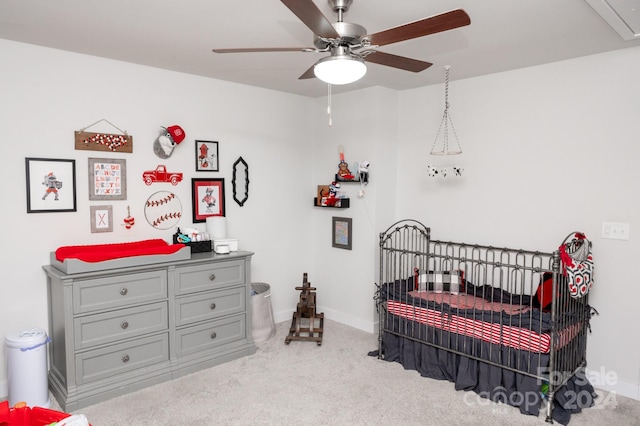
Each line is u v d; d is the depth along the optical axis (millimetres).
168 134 3230
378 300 3576
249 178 3859
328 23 1621
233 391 2748
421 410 2537
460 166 3523
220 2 2035
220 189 3650
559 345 2506
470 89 3434
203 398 2658
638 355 2689
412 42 2562
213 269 3135
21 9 2127
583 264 2566
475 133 3422
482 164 3389
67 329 2479
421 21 1595
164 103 3283
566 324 2598
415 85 3709
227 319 3236
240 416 2457
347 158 4020
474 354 2775
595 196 2826
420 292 3207
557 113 2973
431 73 3289
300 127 4234
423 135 3771
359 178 3824
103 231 3025
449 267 3641
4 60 2594
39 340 2475
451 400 2660
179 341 2979
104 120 2996
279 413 2494
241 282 3311
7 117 2619
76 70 2861
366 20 2217
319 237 4324
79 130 2889
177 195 3398
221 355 3174
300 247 4309
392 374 3020
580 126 2873
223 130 3648
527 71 3107
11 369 2457
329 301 4262
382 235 3391
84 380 2564
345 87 3807
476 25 2283
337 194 4066
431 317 2992
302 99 4234
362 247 3914
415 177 3850
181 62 3080
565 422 2393
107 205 3037
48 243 2807
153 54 2885
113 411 2496
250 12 2152
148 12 2160
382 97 3779
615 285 2762
